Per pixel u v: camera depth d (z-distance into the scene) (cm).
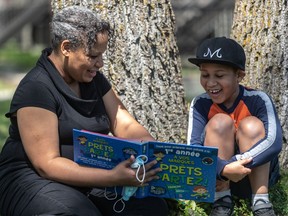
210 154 372
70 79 386
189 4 1623
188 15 1620
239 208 420
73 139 374
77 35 370
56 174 366
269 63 504
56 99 379
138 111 474
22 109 373
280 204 439
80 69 376
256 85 506
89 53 372
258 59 507
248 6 512
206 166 375
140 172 365
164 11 480
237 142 409
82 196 370
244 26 514
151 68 475
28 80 379
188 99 1138
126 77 473
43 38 2002
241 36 514
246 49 511
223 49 405
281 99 502
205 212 420
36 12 1806
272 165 427
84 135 368
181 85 491
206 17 1603
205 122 424
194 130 422
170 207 416
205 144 407
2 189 381
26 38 2030
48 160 368
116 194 382
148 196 385
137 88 474
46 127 371
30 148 371
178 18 1627
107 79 454
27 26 2009
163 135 479
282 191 446
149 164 369
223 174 395
